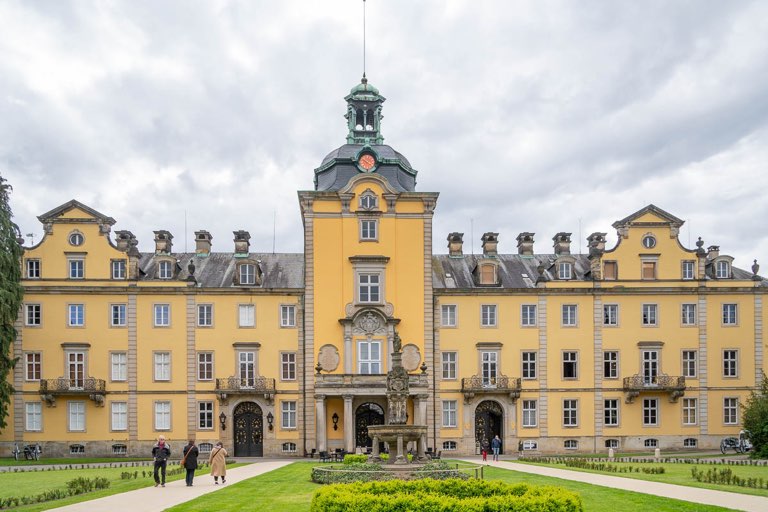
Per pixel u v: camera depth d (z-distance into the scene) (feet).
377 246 226.79
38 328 219.61
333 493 81.05
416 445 150.71
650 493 105.81
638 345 230.68
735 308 234.17
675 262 234.79
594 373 229.66
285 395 222.28
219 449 125.49
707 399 230.27
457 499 77.25
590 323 231.30
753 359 232.32
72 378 219.41
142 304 223.30
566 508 75.15
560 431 227.20
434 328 227.40
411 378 215.31
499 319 229.86
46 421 217.56
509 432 225.56
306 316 223.30
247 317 224.94
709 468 153.99
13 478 145.38
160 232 237.45
